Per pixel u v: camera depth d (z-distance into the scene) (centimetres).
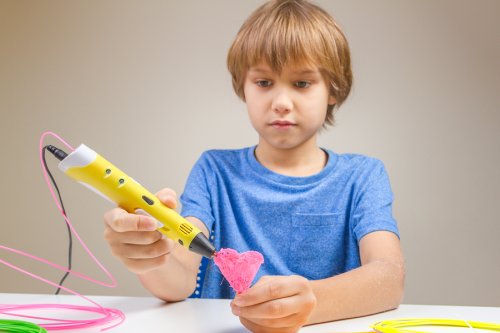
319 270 110
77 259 172
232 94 168
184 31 169
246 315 64
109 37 172
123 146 171
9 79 174
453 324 68
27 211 174
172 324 69
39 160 174
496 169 164
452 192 165
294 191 113
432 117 164
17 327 63
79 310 77
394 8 164
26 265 174
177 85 170
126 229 65
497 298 164
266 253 109
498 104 163
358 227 104
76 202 173
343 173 115
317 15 105
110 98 171
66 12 173
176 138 170
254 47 98
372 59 164
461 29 163
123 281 171
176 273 83
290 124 97
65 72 173
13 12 174
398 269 85
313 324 70
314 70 97
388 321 67
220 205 115
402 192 165
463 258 165
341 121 165
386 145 165
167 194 69
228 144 169
